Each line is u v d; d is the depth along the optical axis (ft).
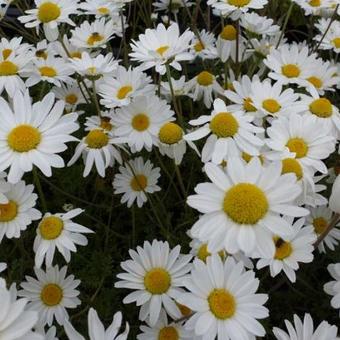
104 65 1.09
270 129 0.92
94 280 1.06
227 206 0.72
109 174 1.26
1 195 0.87
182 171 1.32
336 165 1.13
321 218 1.02
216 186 0.73
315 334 0.76
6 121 0.90
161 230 1.13
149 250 0.88
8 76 1.14
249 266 0.84
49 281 0.92
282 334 0.77
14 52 1.18
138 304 0.85
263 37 1.41
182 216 1.17
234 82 1.11
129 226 1.25
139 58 1.07
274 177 0.73
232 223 0.72
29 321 0.58
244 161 0.87
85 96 1.29
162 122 1.07
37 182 1.02
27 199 0.92
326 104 1.03
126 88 1.12
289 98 1.06
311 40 1.62
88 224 1.22
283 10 1.74
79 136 1.35
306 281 1.09
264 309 0.73
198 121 0.93
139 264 0.88
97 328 0.67
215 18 1.86
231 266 0.74
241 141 0.90
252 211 0.71
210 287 0.74
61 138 0.88
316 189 0.96
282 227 0.70
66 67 1.22
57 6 1.23
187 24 1.81
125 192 1.14
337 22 1.46
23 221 0.91
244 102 1.09
